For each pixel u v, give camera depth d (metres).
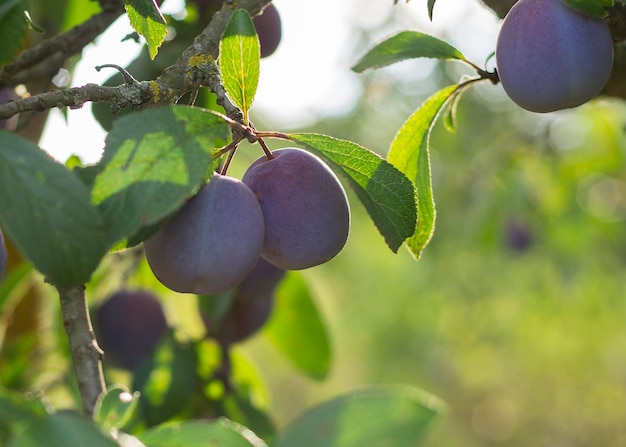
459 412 2.98
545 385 2.85
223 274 0.55
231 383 0.81
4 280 0.79
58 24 0.75
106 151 0.52
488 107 1.83
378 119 2.26
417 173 0.65
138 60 0.71
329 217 0.57
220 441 0.50
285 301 0.90
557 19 0.59
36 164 0.50
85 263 0.50
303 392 2.62
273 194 0.57
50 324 0.87
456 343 2.74
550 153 1.54
